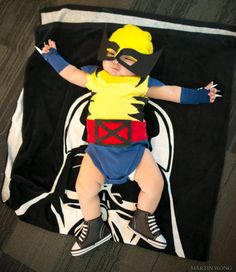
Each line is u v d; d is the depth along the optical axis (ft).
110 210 4.57
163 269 4.41
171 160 4.61
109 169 4.14
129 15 4.94
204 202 4.48
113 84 4.14
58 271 4.53
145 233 4.29
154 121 4.70
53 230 4.58
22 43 5.15
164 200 4.54
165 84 4.76
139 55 4.04
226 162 4.58
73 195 4.64
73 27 4.99
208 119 4.65
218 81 4.71
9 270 4.60
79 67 4.89
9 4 5.19
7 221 4.74
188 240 4.41
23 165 4.77
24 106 4.89
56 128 4.82
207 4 4.95
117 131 4.11
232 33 4.81
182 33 4.86
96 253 4.54
